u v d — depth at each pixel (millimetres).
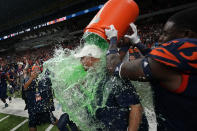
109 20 1158
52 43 28547
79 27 27547
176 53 698
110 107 1245
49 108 2732
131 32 1349
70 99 1461
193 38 751
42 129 3359
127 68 828
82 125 1438
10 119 4094
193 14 749
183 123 751
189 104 707
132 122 1135
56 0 29062
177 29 785
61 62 1524
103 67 1217
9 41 37031
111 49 990
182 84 693
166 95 778
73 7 27703
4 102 5113
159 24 19812
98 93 1274
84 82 1352
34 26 31047
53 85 1544
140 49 1284
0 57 33094
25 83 2898
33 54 27344
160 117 906
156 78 759
